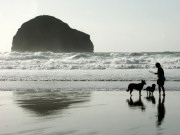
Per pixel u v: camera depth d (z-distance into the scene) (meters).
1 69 40.31
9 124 8.61
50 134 7.33
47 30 157.50
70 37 159.62
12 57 53.16
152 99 14.70
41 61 47.41
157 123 8.70
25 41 153.88
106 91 18.25
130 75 29.14
